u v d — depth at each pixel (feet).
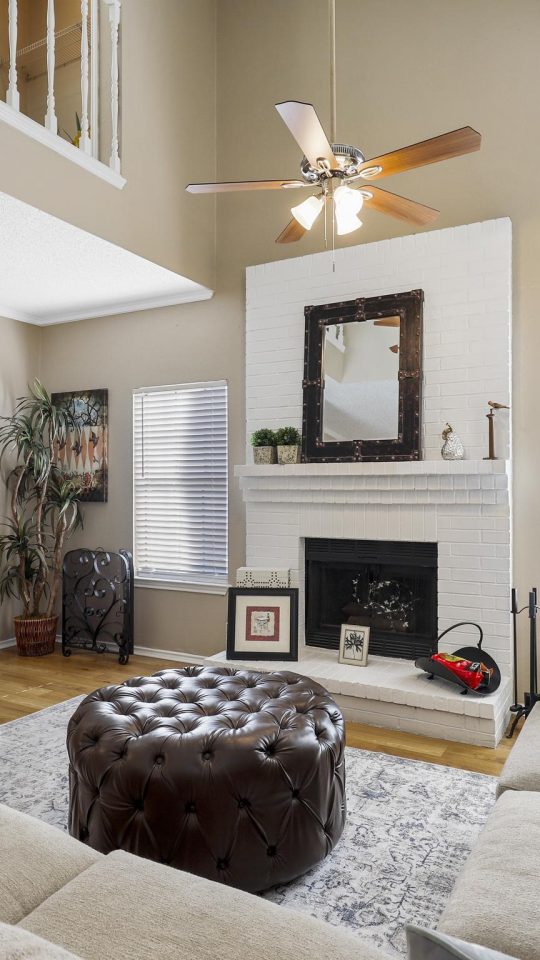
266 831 6.77
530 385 12.39
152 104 13.88
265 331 14.75
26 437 16.57
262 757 6.82
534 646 11.23
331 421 13.71
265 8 15.42
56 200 11.50
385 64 14.01
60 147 11.50
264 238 15.24
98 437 17.44
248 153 15.53
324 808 7.25
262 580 13.75
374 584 13.96
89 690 13.89
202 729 7.10
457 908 4.40
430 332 12.92
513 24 12.72
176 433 16.48
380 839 8.00
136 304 16.71
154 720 7.41
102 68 13.25
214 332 15.84
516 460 12.50
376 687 11.74
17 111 10.68
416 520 12.96
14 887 4.07
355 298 13.69
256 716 7.44
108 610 16.56
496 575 12.24
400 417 12.96
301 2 15.01
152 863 4.40
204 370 15.97
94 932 3.59
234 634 13.52
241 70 15.67
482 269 12.44
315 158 8.14
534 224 12.41
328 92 14.65
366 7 14.25
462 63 13.20
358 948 3.43
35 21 16.71
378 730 11.65
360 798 9.06
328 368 13.79
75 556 17.31
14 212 11.23
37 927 3.66
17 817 4.94
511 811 5.62
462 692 11.37
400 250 13.24
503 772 6.66
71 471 17.93
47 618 16.85
